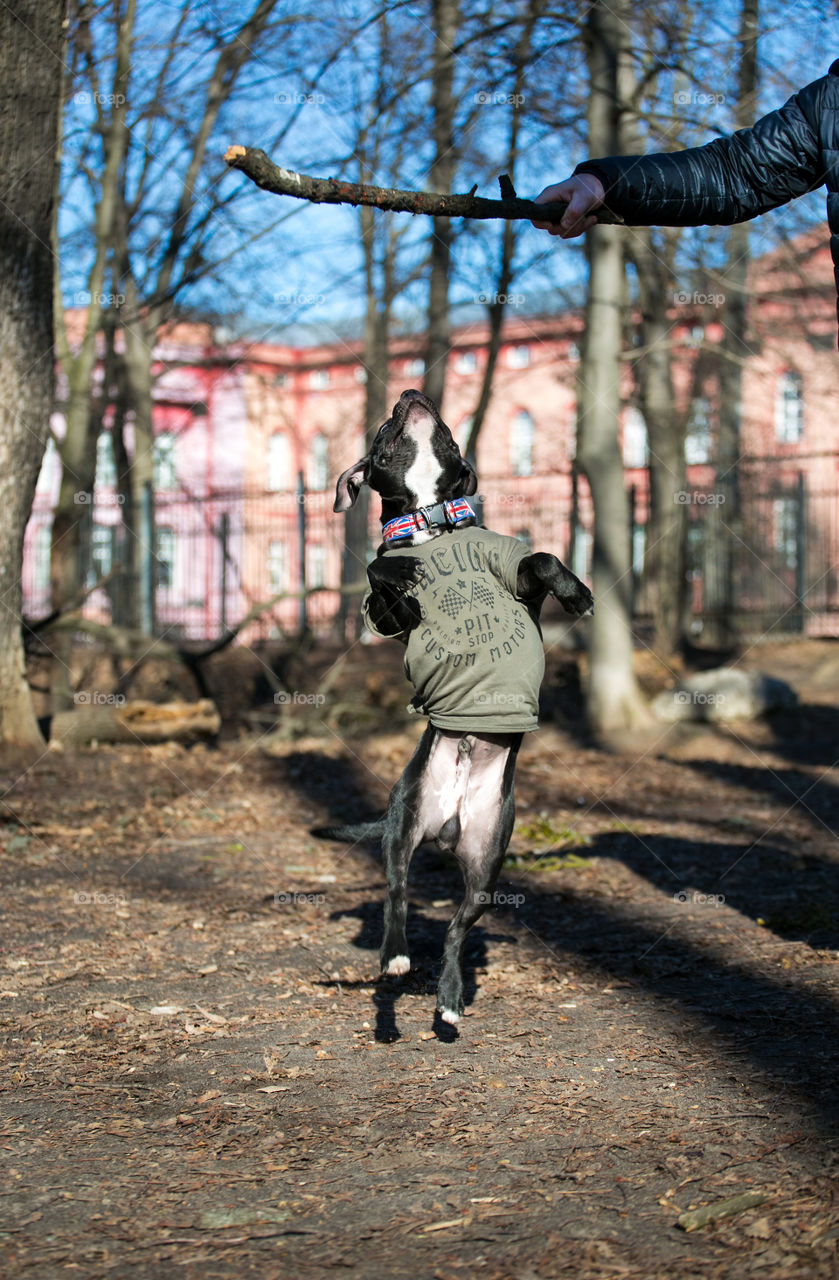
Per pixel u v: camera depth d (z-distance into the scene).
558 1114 3.26
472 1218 2.65
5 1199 2.77
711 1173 2.84
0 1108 3.36
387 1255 2.48
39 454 8.70
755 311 17.05
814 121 3.79
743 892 6.09
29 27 7.62
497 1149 3.03
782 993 4.34
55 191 8.27
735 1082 3.45
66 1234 2.59
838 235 3.74
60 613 10.44
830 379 18.95
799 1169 2.82
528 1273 2.39
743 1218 2.59
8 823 7.60
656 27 10.84
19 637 9.42
